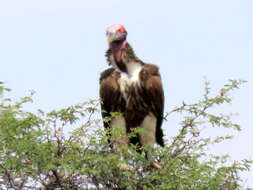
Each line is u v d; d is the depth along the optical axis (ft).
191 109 40.52
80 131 36.09
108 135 37.91
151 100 50.44
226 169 37.68
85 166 35.50
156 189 37.45
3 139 34.91
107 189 37.73
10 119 34.81
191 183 36.78
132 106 50.47
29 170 35.65
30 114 35.58
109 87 50.44
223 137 39.42
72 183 36.50
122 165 36.91
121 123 50.70
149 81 50.26
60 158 35.50
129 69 50.83
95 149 36.45
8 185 36.11
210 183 37.14
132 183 37.70
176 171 38.29
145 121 50.75
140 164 38.22
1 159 35.32
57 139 35.78
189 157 39.40
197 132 39.81
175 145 39.91
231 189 38.24
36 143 35.24
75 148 35.99
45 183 36.17
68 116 35.78
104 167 35.29
